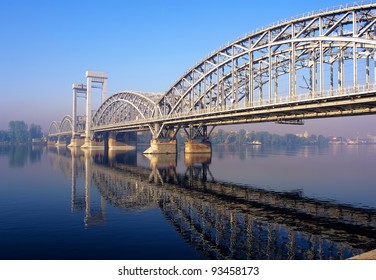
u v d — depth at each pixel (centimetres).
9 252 1759
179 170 6381
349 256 1761
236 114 6191
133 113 13112
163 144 10662
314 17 4759
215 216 2702
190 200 3419
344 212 2856
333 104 4188
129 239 2022
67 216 2634
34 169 6425
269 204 3219
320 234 2181
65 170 6309
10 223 2389
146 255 1731
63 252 1766
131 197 3575
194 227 2342
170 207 3056
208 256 1723
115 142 16475
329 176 5359
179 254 1755
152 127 10888
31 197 3472
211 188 4222
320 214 2775
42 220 2492
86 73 18750
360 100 3888
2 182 4575
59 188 4122
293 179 5038
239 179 5069
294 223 2470
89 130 18488
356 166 7212
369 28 4272
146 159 9212
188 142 10519
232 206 3112
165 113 10262
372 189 4050
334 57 5334
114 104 15262
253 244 1956
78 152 14075
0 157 10156
